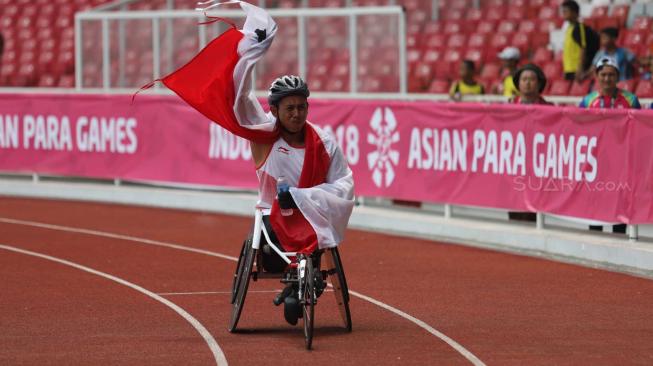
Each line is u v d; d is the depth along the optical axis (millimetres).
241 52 21703
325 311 25516
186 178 46281
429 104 37031
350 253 34156
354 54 44219
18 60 66000
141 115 47469
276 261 22938
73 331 23297
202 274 30672
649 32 48250
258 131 21953
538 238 33344
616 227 32438
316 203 21703
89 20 50812
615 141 30500
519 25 53344
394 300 26656
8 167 51031
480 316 24594
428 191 37312
